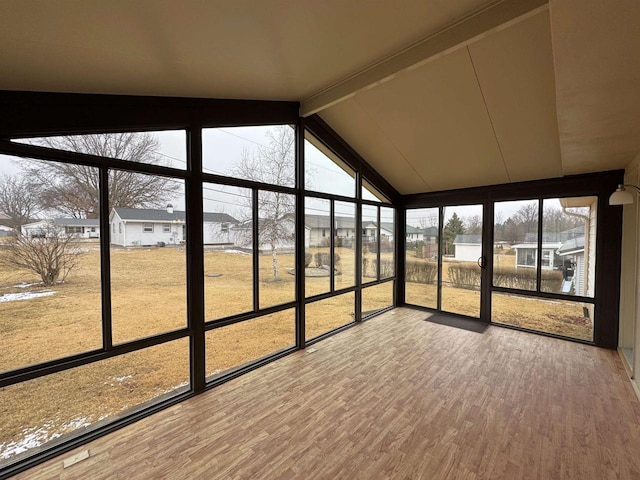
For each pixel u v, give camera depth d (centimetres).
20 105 201
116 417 244
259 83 296
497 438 222
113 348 241
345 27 215
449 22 227
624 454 205
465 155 432
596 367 338
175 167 280
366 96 364
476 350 388
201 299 293
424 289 591
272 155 369
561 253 438
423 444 217
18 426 205
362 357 368
